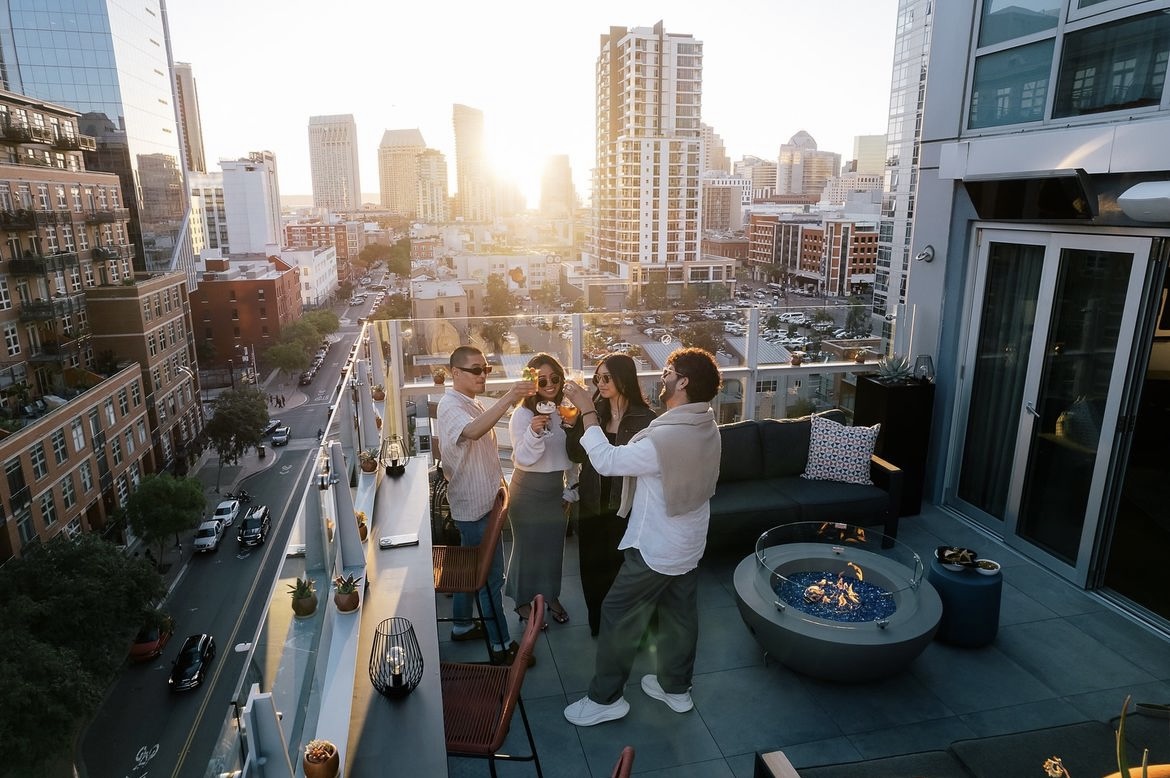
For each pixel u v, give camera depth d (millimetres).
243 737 1397
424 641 2256
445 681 2467
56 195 41250
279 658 1726
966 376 5320
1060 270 4410
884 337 6184
